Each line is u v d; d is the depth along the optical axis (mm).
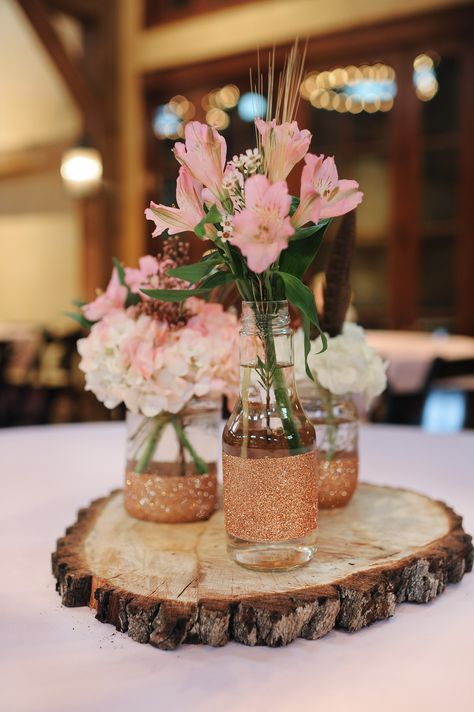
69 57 4742
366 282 3969
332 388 790
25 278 5910
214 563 689
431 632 627
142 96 4812
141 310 792
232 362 787
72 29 5266
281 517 663
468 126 3629
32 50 5699
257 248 587
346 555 700
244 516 668
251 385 669
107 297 795
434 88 3721
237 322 815
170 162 4777
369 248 3951
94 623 641
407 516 814
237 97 4410
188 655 593
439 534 752
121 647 604
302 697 539
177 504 795
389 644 609
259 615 600
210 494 809
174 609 603
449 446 1264
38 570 744
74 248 5582
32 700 535
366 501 871
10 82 5883
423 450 1232
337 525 785
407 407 1891
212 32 4453
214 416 811
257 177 585
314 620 614
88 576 666
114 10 4867
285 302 663
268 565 663
